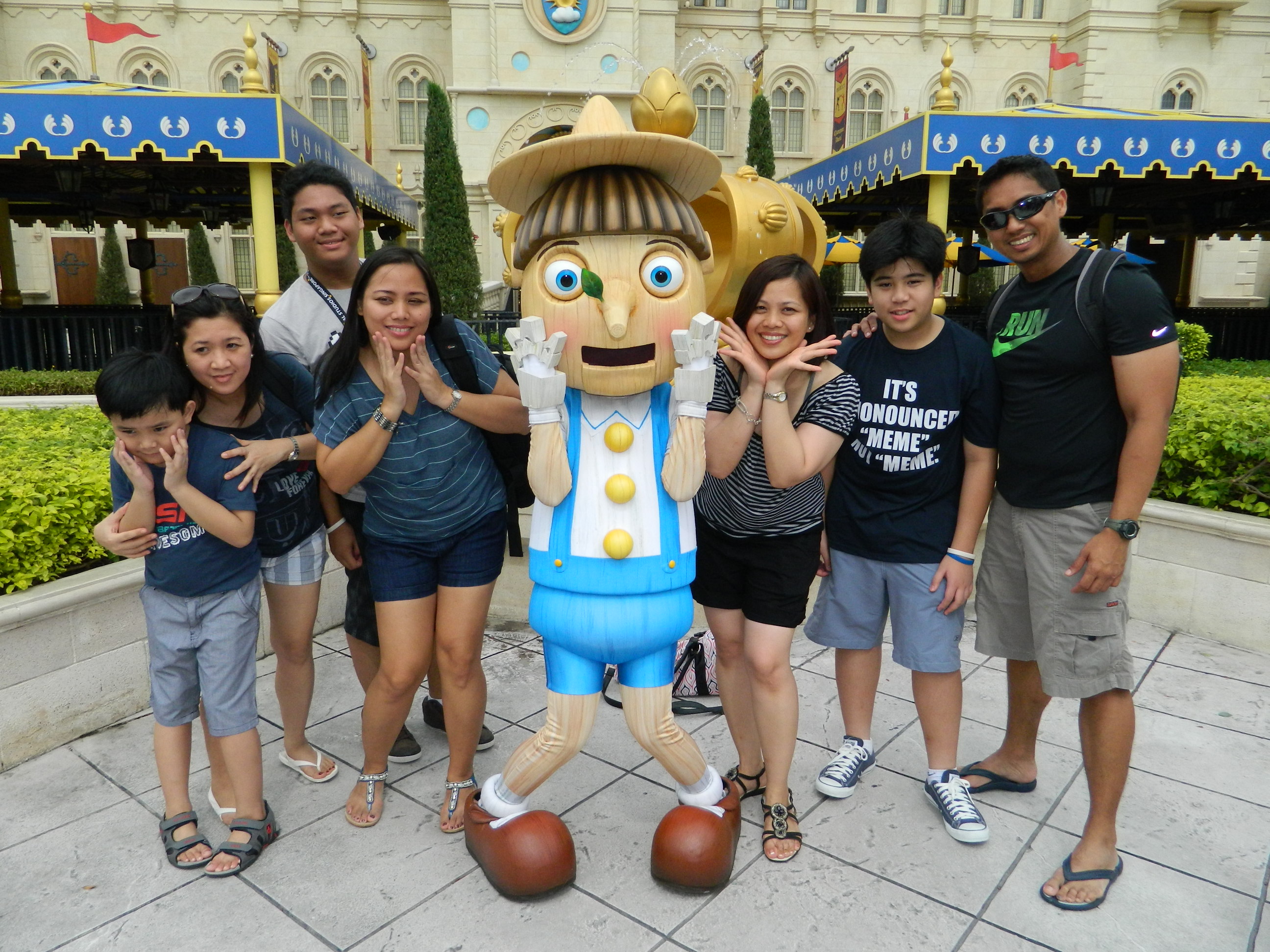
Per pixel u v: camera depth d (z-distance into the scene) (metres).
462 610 2.53
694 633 4.17
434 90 12.23
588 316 2.03
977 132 7.02
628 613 2.16
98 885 2.41
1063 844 2.60
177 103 7.06
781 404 2.24
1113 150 7.13
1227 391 5.67
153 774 3.02
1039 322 2.35
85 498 3.44
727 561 2.57
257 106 7.14
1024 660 2.63
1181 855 2.54
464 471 2.42
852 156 8.72
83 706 3.28
